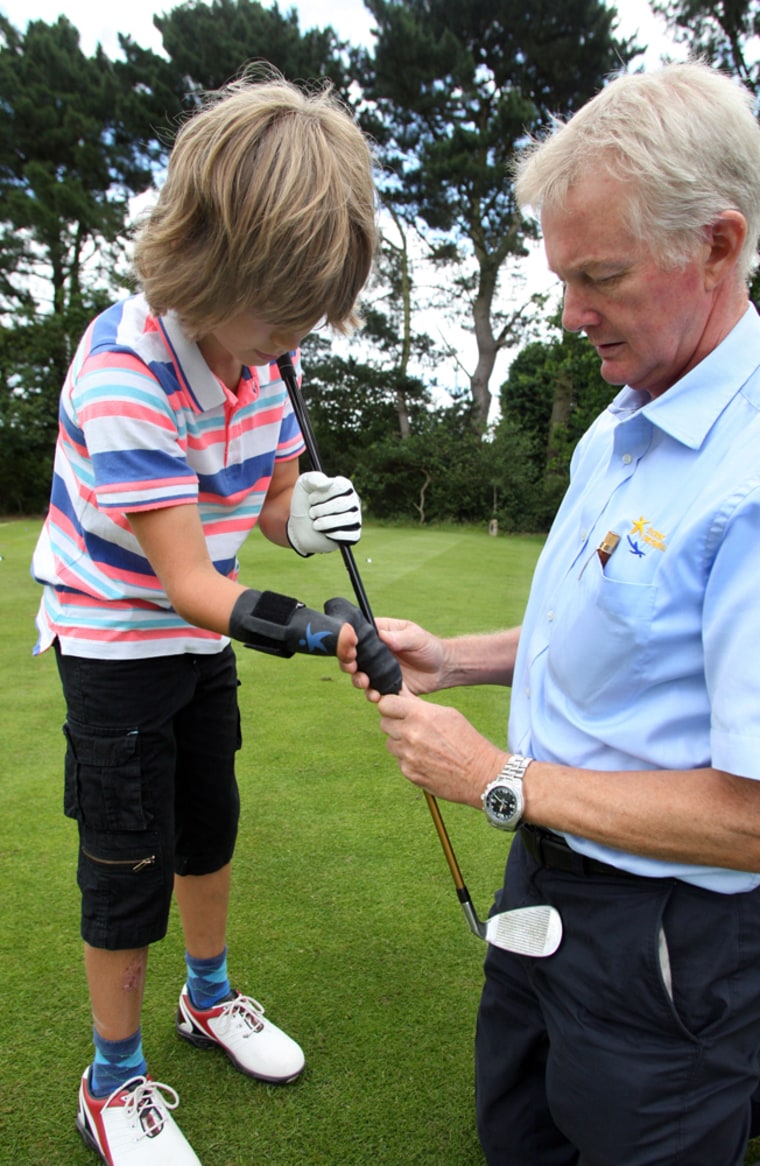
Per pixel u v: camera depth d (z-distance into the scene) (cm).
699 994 120
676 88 109
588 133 110
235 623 129
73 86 2481
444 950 217
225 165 113
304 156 115
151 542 133
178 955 218
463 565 994
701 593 114
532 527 2047
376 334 2452
